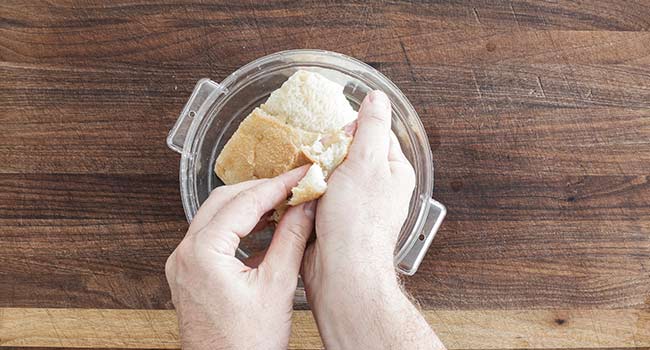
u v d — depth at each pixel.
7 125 0.66
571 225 0.67
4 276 0.66
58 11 0.67
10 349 0.66
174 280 0.54
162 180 0.67
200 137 0.67
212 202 0.56
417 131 0.66
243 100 0.68
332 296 0.54
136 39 0.67
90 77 0.67
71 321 0.66
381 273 0.54
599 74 0.68
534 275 0.67
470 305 0.67
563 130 0.68
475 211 0.67
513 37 0.68
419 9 0.68
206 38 0.67
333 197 0.55
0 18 0.67
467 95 0.68
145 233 0.66
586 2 0.68
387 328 0.52
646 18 0.68
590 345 0.67
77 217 0.66
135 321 0.66
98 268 0.66
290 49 0.68
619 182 0.68
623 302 0.67
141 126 0.67
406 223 0.66
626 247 0.67
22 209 0.66
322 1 0.68
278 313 0.54
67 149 0.67
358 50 0.68
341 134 0.58
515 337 0.67
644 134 0.68
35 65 0.67
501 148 0.68
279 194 0.56
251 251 0.66
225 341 0.53
